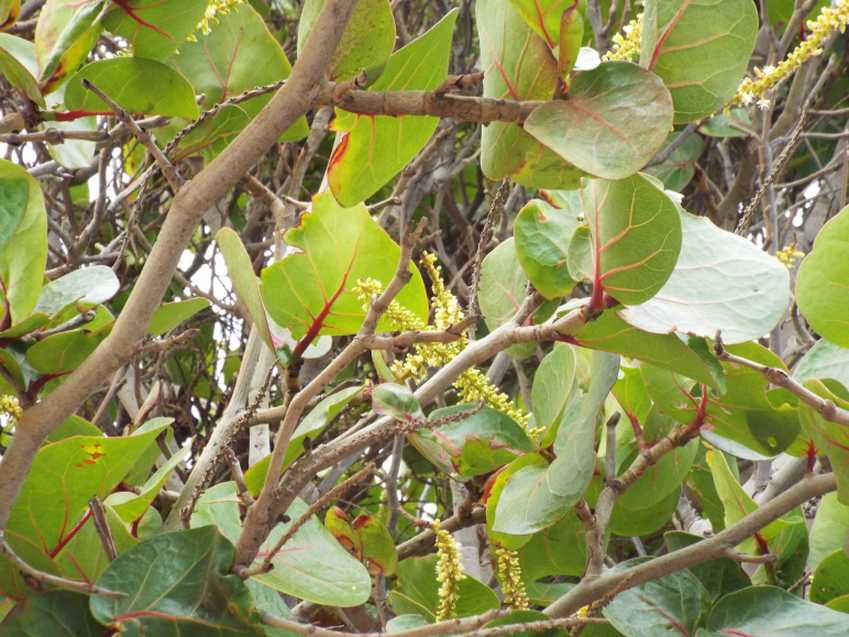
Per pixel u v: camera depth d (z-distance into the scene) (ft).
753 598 7.33
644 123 6.10
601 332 6.57
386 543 7.55
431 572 7.79
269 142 5.92
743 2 6.39
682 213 7.13
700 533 9.21
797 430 7.55
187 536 6.37
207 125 7.29
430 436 7.27
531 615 7.00
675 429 7.77
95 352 6.07
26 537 6.61
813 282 7.21
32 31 8.25
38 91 6.81
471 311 6.71
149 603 6.28
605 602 6.88
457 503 8.48
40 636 6.29
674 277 6.95
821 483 7.43
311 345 7.37
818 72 14.76
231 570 6.35
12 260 6.42
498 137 6.45
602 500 7.62
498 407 7.41
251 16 7.76
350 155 6.51
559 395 7.68
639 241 6.28
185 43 7.76
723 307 6.86
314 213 6.72
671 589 7.43
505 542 7.55
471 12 14.44
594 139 6.11
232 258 6.39
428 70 6.53
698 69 6.44
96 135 7.43
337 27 5.89
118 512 7.05
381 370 7.20
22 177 6.43
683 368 6.62
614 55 7.22
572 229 6.88
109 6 6.81
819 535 7.90
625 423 8.47
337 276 6.73
